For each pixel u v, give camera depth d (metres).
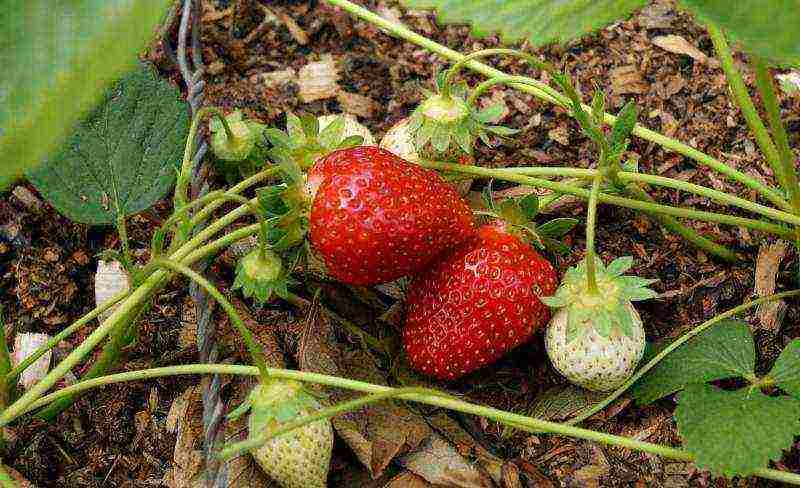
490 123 0.36
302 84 0.38
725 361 0.29
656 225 0.33
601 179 0.29
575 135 0.36
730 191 0.34
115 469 0.30
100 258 0.33
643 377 0.29
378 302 0.31
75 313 0.33
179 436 0.29
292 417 0.26
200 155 0.31
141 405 0.31
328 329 0.30
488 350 0.29
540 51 0.38
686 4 0.21
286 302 0.32
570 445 0.29
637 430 0.29
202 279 0.26
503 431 0.30
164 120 0.31
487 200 0.30
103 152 0.30
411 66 0.38
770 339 0.31
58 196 0.30
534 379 0.30
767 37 0.20
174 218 0.27
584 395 0.30
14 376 0.28
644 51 0.38
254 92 0.37
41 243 0.34
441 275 0.29
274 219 0.29
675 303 0.32
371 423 0.29
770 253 0.32
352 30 0.39
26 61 0.18
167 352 0.31
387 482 0.28
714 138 0.35
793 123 0.35
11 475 0.29
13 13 0.18
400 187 0.28
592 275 0.27
